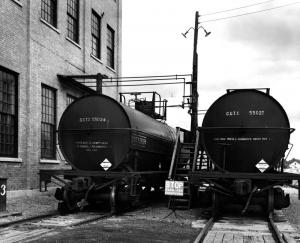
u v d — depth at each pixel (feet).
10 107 51.08
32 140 54.49
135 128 42.86
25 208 42.70
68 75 62.69
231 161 38.24
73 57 68.23
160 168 55.62
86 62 73.15
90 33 75.56
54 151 61.57
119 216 38.99
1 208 36.68
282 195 38.81
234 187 36.60
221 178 38.34
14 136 51.70
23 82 53.31
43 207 44.21
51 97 61.26
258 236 29.22
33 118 54.90
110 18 86.48
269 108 37.68
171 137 59.52
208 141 38.73
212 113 38.73
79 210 42.16
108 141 41.70
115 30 89.61
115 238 27.25
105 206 45.29
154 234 29.17
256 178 36.83
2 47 48.96
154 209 44.93
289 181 37.68
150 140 48.16
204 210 43.45
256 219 38.17
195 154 41.96
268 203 38.11
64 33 65.21
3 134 49.39
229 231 31.24
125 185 41.16
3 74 49.85
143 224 33.78
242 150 37.88
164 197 58.75
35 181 54.90
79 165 42.57
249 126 37.78
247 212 42.96
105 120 41.91
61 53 63.87
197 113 67.21
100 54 80.64
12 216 37.14
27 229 30.40
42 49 57.93
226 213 42.24
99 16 80.59
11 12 50.93
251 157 37.76
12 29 51.08
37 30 56.70
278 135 37.29
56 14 63.10
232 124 38.11
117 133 41.50
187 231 30.94
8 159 49.01
